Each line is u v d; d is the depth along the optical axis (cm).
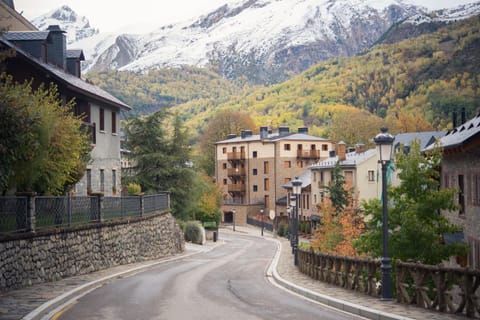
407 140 7175
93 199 2566
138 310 1454
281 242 7112
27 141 1761
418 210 2180
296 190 3231
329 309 1512
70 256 2247
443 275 1348
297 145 9956
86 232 2438
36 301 1519
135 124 5553
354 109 13975
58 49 3641
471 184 2494
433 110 12062
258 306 1542
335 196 6094
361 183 7019
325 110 15100
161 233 3944
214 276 2534
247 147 10375
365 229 4572
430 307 1397
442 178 2959
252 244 6675
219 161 10981
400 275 1543
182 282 2212
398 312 1352
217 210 8350
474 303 1234
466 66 13638
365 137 10719
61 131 2216
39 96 2220
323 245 4472
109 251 2767
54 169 2256
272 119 15412
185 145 5672
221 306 1535
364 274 1773
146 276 2466
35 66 2748
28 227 1889
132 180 5338
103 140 3916
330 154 8738
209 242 6812
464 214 2612
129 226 3139
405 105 13438
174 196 5531
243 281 2312
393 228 2223
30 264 1881
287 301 1664
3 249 1689
